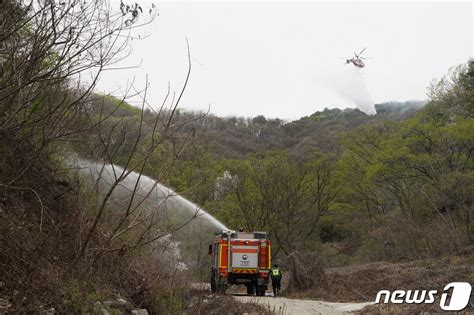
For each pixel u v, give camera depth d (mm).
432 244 36562
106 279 9367
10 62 7438
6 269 7379
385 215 48781
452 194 37812
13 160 8188
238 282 25125
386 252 42312
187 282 13039
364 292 22406
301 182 44688
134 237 10211
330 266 43562
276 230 43594
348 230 54312
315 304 19203
